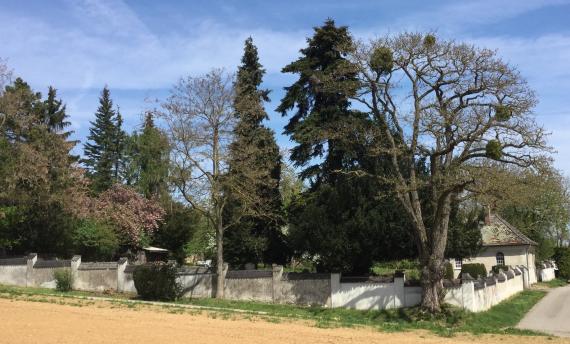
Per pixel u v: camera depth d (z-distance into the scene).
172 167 28.33
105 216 44.38
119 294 29.05
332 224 26.20
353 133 26.42
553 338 17.78
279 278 27.50
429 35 23.12
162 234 48.91
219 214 28.94
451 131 22.66
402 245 25.48
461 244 26.56
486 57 22.30
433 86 23.55
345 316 23.95
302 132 29.27
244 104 29.11
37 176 33.66
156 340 13.55
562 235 75.31
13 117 35.12
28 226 39.34
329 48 30.78
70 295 26.61
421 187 23.14
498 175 21.27
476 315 24.03
